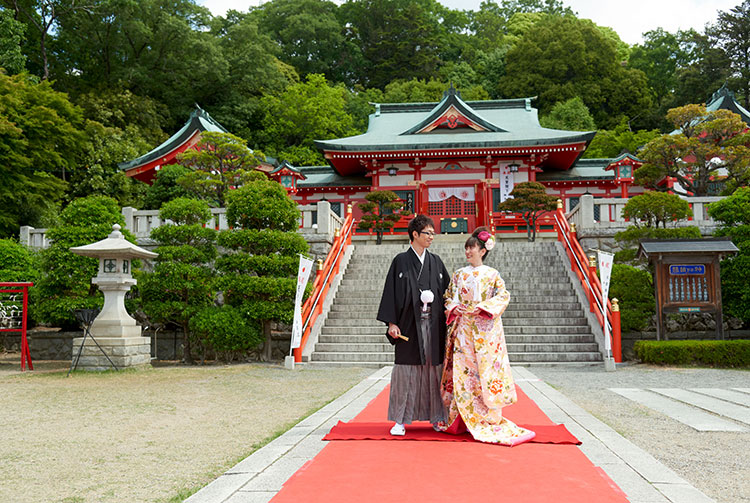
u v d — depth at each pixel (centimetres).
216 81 4228
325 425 501
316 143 2300
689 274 1110
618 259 1353
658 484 322
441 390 446
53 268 1240
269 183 1276
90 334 1049
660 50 5353
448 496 289
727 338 1332
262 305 1171
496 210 2416
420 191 2445
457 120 2534
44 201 2116
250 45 4288
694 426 516
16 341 1532
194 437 491
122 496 328
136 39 3891
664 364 1079
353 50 5403
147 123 3722
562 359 1120
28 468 393
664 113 4597
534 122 2720
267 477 337
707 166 1855
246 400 705
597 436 448
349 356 1160
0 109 1905
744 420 546
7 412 631
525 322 1259
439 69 5547
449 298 448
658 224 1416
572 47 4847
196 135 2569
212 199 2069
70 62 3959
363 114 4625
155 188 2347
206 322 1144
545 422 514
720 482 346
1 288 1255
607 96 4844
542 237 2203
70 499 324
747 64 4375
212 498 305
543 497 287
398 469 341
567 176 2594
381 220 2091
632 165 2331
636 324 1203
